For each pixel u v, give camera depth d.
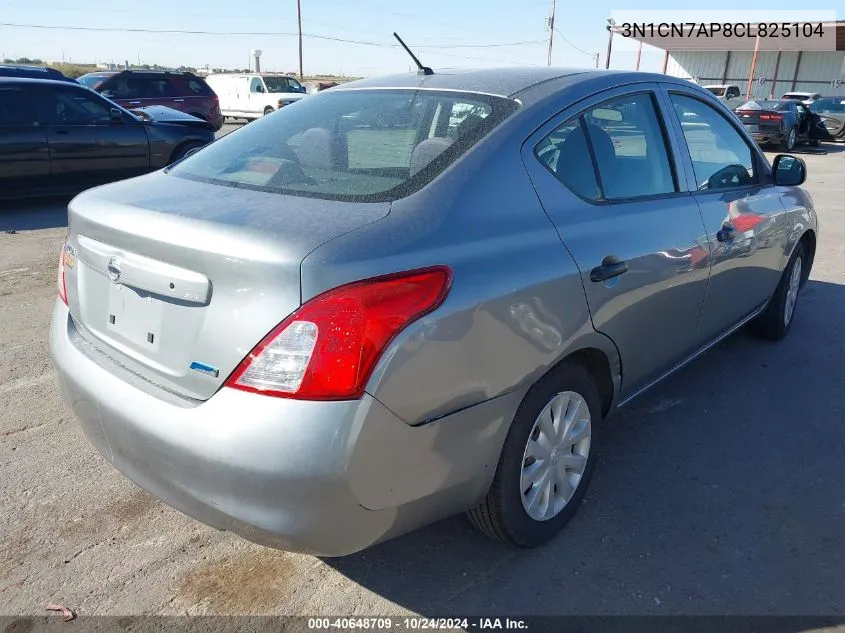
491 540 2.71
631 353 2.87
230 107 25.89
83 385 2.27
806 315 5.35
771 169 4.16
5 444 3.31
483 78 2.85
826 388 4.07
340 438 1.82
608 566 2.58
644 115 3.07
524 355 2.26
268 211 2.10
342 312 1.83
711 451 3.38
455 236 2.12
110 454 2.26
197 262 1.95
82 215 2.37
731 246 3.48
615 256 2.62
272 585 2.47
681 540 2.73
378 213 2.08
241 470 1.84
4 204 9.63
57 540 2.67
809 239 4.76
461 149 2.37
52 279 5.98
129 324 2.22
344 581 2.50
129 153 9.96
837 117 20.36
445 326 2.00
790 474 3.19
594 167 2.74
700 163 3.42
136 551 2.62
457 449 2.12
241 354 1.88
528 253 2.29
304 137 2.72
